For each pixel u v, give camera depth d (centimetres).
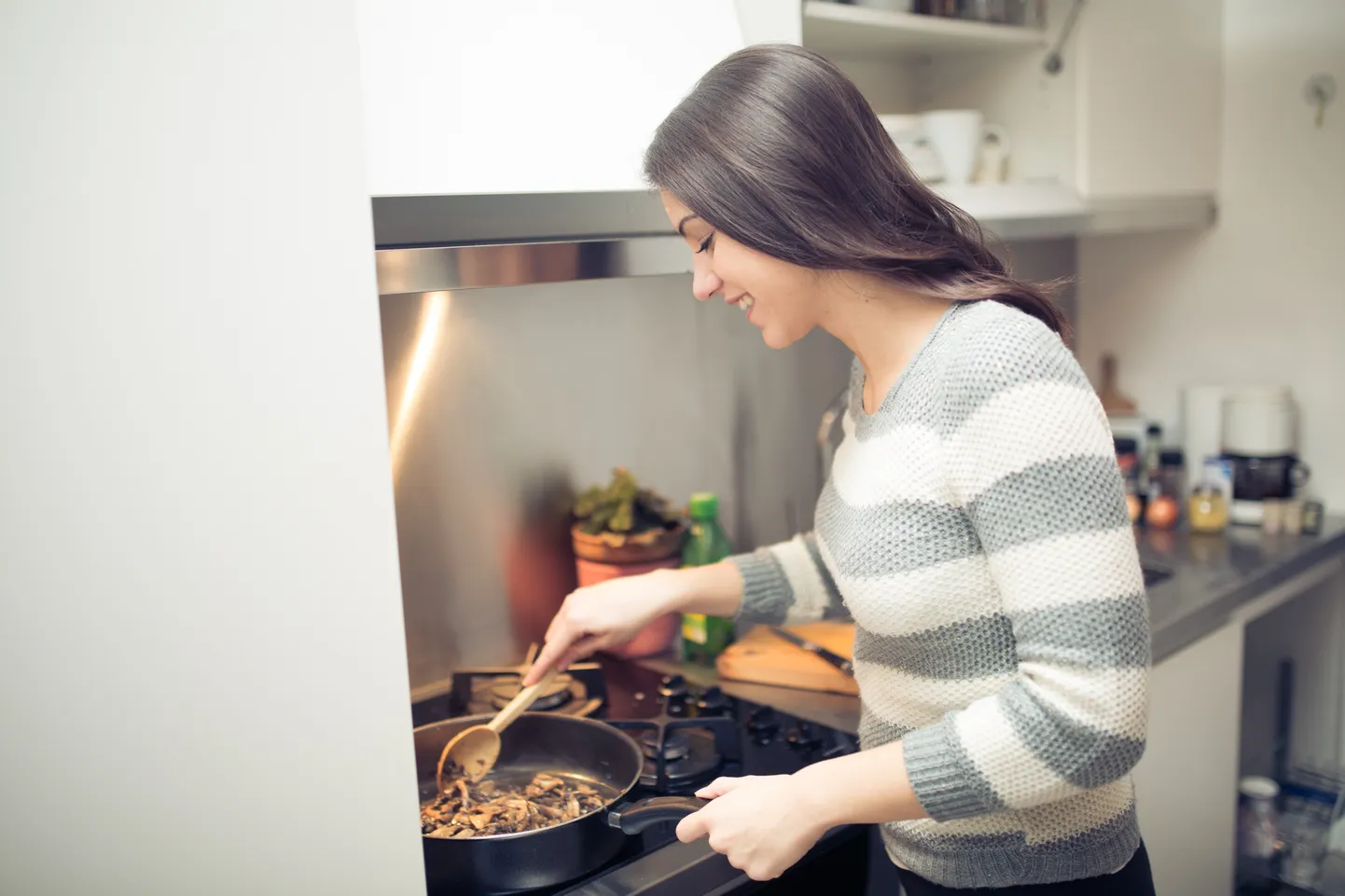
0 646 71
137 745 76
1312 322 220
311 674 81
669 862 105
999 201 172
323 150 78
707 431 184
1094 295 251
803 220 85
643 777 123
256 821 80
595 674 149
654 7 118
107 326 72
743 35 127
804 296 92
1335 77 210
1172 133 210
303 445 79
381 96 96
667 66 117
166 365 74
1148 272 242
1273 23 216
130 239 72
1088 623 77
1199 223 224
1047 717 78
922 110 212
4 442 70
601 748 126
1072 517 78
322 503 80
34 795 73
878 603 92
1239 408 220
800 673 151
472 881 102
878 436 92
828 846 122
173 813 77
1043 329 83
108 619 74
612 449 171
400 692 85
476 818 113
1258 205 224
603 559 157
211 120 74
